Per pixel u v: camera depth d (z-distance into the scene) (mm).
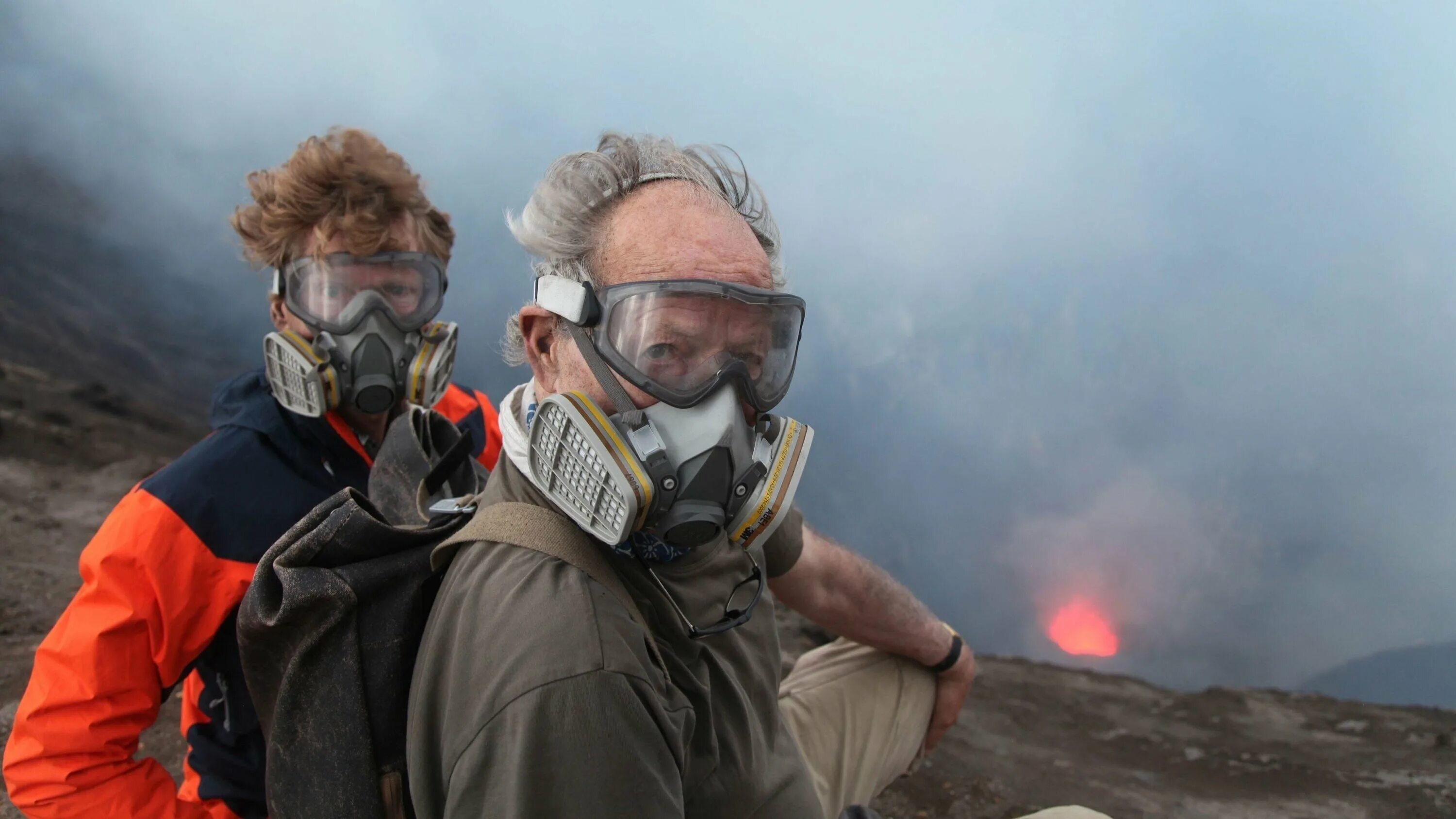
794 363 1088
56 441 6043
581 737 809
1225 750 2986
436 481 1263
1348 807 2539
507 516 986
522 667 831
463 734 850
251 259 1808
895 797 2449
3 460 5527
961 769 2689
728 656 1143
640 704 852
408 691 1020
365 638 995
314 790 998
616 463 932
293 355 1600
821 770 1735
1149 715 3363
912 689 1837
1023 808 2439
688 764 999
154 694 1423
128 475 5656
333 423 1680
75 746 1320
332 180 1634
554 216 1049
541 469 1004
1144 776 2764
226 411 1656
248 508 1496
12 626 3172
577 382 1038
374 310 1655
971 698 3428
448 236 1890
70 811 1323
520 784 794
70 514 4766
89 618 1351
